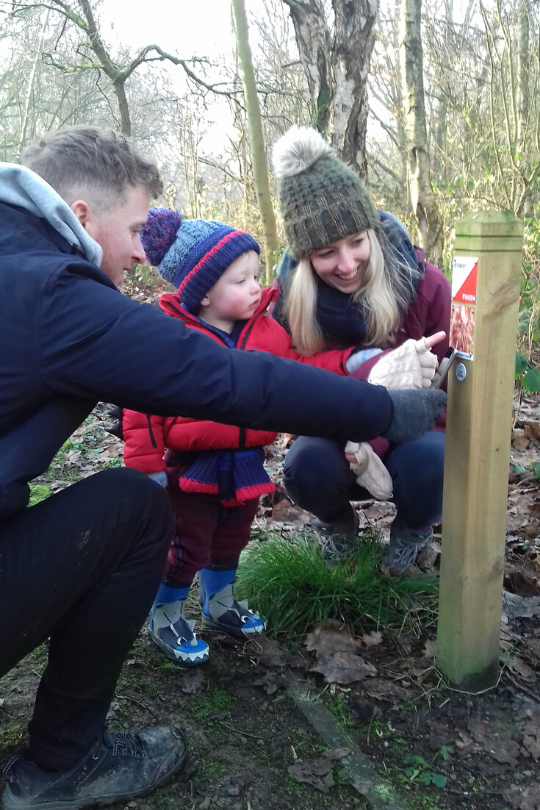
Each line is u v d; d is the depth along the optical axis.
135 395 1.30
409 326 2.29
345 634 2.11
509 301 1.61
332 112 5.02
